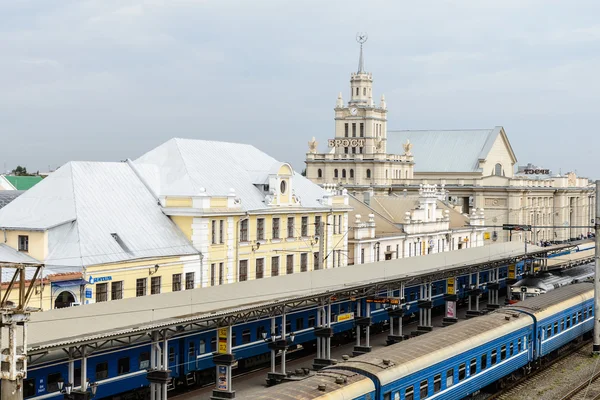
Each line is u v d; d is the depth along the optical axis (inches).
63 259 2114.9
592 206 7780.5
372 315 2541.8
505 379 1963.6
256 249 2728.8
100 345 1469.0
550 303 2241.6
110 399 1681.8
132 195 2509.8
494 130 6747.1
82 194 2352.4
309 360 2229.3
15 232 2192.4
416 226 3767.2
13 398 1001.5
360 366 1401.3
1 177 4212.6
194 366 1852.9
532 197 6387.8
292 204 2935.5
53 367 1487.5
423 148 6840.6
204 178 2723.9
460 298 3206.2
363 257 3351.4
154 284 2320.4
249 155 3137.3
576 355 2396.7
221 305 1777.8
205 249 2493.8
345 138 6259.8
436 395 1562.5
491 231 6141.7
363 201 3954.2
